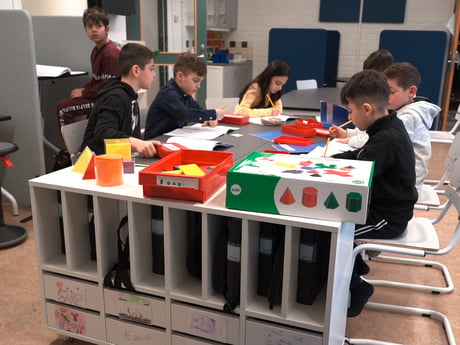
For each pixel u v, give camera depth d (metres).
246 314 1.54
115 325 1.75
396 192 1.83
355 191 1.32
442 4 6.46
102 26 3.56
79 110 3.65
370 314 2.22
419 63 6.11
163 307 1.66
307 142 2.39
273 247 1.55
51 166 4.00
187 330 1.64
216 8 6.83
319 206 1.37
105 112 2.42
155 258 1.73
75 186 1.65
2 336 1.99
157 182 1.51
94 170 1.73
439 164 4.86
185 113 2.79
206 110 2.87
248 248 1.47
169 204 1.51
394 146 1.78
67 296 1.79
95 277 1.72
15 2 4.21
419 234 1.95
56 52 3.99
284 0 7.14
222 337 1.60
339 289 1.53
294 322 1.48
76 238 1.76
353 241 1.87
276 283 1.52
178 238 1.63
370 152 1.78
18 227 2.99
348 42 6.97
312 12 7.05
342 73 7.12
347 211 1.35
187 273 1.73
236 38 7.55
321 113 2.94
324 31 6.47
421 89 6.15
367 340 1.96
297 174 1.41
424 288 2.42
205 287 1.57
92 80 3.73
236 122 2.96
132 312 1.71
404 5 6.57
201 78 2.91
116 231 1.77
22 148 3.37
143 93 4.66
